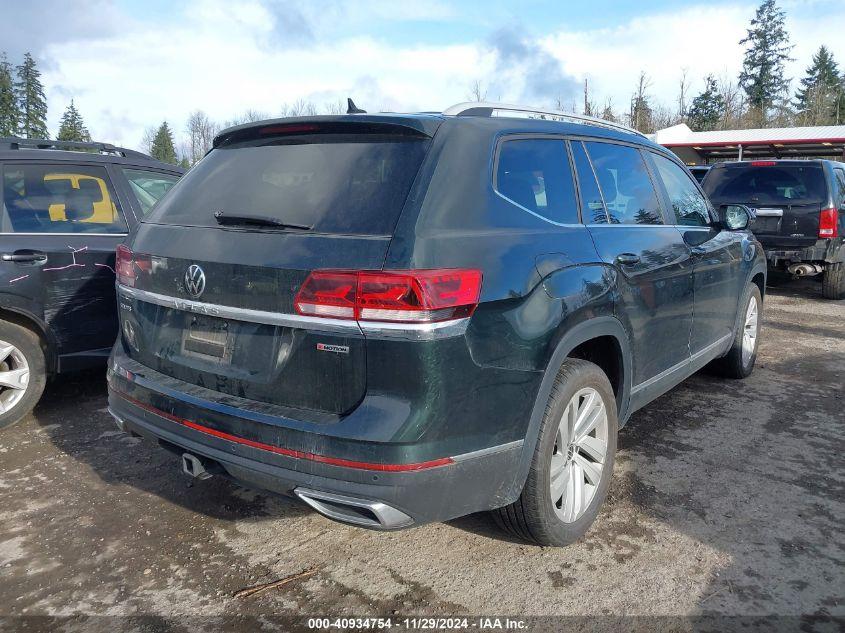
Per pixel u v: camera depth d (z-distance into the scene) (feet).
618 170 11.80
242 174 9.23
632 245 11.00
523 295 8.24
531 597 8.67
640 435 13.93
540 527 9.13
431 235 7.48
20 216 14.11
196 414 8.35
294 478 7.48
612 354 10.71
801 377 18.06
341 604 8.58
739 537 10.00
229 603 8.61
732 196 30.68
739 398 16.29
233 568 9.36
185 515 10.80
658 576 9.07
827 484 11.71
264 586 8.96
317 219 7.93
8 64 253.24
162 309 9.27
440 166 8.08
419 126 8.32
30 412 15.19
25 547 9.85
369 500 7.16
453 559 9.56
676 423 14.60
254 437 7.77
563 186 10.17
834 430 14.20
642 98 143.54
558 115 10.94
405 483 7.17
